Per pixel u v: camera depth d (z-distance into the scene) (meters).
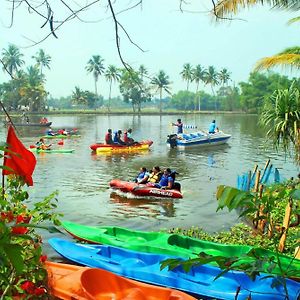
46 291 5.68
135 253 9.34
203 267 8.44
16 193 6.14
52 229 3.10
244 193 3.63
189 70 106.88
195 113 113.44
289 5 12.62
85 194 17.64
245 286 7.90
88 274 7.62
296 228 10.83
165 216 14.55
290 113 15.36
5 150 3.39
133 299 7.04
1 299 4.54
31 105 89.44
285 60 14.33
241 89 110.38
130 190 17.23
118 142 32.38
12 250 2.76
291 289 7.51
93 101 112.81
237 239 11.72
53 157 28.27
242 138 43.09
